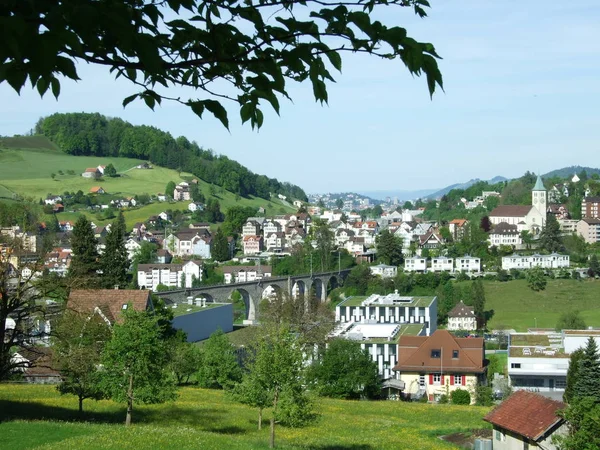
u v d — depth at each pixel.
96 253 109.00
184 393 67.88
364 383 77.00
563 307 176.38
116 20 5.16
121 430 33.41
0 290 40.12
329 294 197.75
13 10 5.01
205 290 147.62
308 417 42.84
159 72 5.87
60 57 4.96
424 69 6.08
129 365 43.06
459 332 156.38
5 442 31.25
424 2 6.16
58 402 51.75
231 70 6.50
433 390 86.75
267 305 151.38
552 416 43.75
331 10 5.97
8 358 41.31
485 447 48.56
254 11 6.14
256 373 43.34
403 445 48.03
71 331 43.53
